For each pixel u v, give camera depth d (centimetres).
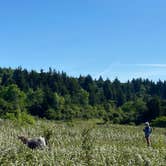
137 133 7156
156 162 3353
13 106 13175
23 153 3166
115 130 7900
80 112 17475
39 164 2822
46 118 15775
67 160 3020
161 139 5941
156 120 13525
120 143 5238
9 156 3025
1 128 6306
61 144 4456
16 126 7244
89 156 3266
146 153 3734
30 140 3728
